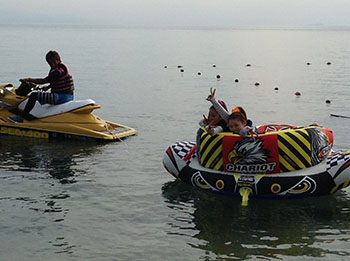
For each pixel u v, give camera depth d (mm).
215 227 6094
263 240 5738
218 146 7109
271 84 21281
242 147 6918
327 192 7074
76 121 10391
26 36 78500
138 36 91438
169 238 5777
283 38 91500
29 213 6441
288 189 6867
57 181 7684
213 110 7289
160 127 11742
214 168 7266
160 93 17906
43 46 49219
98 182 7680
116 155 9188
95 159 8898
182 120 12656
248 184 6934
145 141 10305
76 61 31922
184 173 7535
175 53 42750
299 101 16328
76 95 16938
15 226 6047
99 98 16312
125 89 18828
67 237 5777
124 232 5930
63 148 9586
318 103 15867
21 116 10672
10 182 7582
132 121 12430
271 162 6926
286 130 7074
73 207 6676
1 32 102562
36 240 5691
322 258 5293
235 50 48906
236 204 6852
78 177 7895
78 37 79250
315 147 7082
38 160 8742
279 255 5359
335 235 5883
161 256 5328
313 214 6520
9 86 10938
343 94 18062
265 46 58312
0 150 9336
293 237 5816
